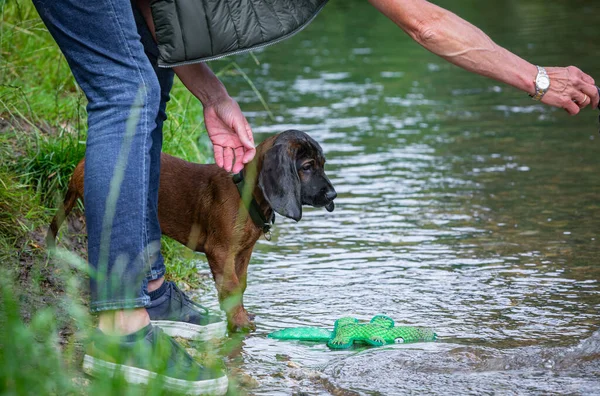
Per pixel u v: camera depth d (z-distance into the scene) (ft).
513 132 34.17
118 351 12.25
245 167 16.56
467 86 44.65
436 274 19.49
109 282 12.76
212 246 16.89
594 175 27.37
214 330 16.15
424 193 26.55
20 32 27.45
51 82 27.50
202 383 12.55
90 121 13.02
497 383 13.33
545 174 27.86
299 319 17.11
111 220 12.67
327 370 14.12
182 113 28.12
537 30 57.98
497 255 20.58
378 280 19.27
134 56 12.98
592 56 45.98
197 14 13.20
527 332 15.84
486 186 26.94
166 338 13.08
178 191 17.38
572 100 13.92
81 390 12.09
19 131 21.84
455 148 32.09
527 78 13.55
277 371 14.19
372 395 12.98
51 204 19.75
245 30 13.43
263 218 16.80
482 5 75.36
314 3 13.88
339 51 57.93
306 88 45.16
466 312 17.06
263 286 19.10
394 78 47.47
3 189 18.29
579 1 73.67
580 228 22.29
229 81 47.96
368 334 15.56
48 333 12.76
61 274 17.17
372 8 82.33
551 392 12.93
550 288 18.24
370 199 26.22
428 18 13.21
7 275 15.31
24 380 10.92
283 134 16.62
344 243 22.21
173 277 19.52
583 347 14.58
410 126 35.99
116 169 12.66
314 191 16.67
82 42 12.81
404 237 22.45
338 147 32.71
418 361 14.21
